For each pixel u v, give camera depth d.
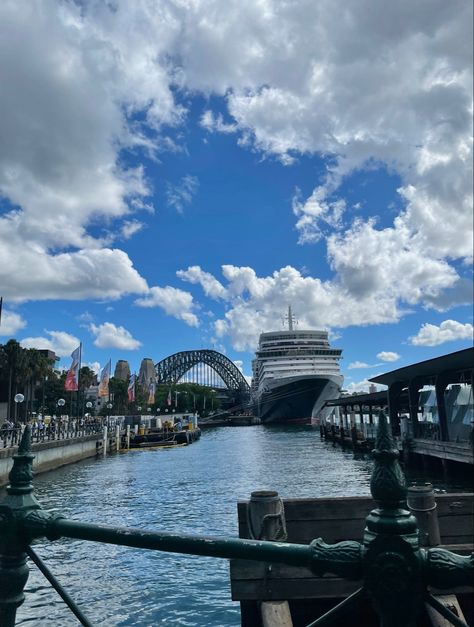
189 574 12.81
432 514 6.47
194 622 10.00
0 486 25.88
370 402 54.94
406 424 38.06
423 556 1.79
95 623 9.91
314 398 98.06
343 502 6.88
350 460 42.03
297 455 48.53
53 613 10.32
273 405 108.19
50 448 37.97
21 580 2.26
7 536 2.25
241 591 6.32
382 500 1.83
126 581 12.30
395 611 1.74
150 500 24.59
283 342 104.81
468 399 28.58
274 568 6.34
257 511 6.51
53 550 14.99
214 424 151.88
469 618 5.97
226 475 34.69
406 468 34.94
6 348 66.81
